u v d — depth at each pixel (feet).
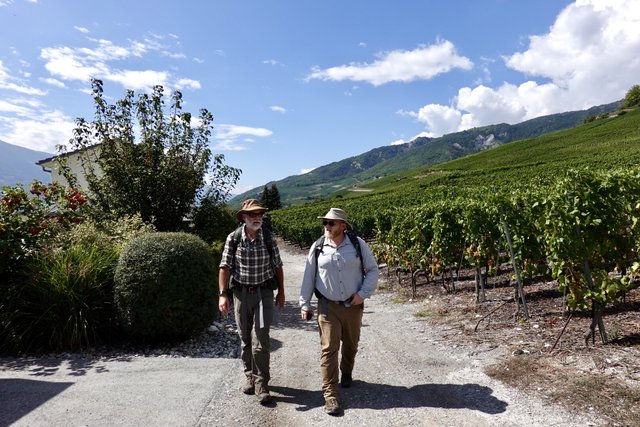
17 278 18.74
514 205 24.63
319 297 13.37
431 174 257.34
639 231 18.16
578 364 13.82
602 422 10.44
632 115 318.45
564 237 16.43
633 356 13.67
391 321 23.12
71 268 18.94
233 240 13.99
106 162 31.30
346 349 13.84
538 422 10.84
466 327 20.08
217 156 33.91
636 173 19.33
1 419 11.91
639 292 20.84
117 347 18.81
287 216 112.78
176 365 16.30
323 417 12.02
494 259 27.61
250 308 13.75
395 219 41.86
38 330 18.06
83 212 28.76
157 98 32.12
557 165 139.64
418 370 15.20
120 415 12.17
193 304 18.81
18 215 21.07
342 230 13.43
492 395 12.59
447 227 29.53
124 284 18.31
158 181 31.53
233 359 17.26
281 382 14.79
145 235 19.67
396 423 11.46
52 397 13.35
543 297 23.58
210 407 12.74
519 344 16.52
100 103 31.24
